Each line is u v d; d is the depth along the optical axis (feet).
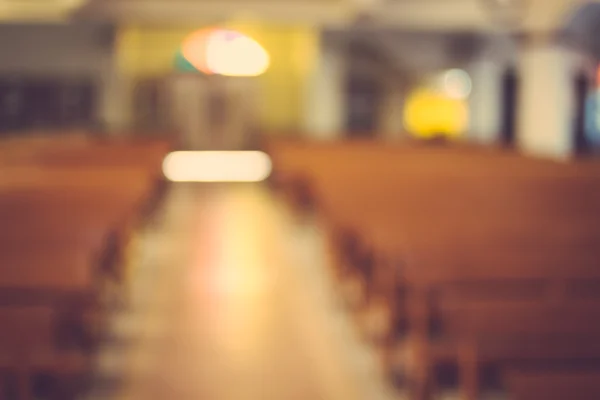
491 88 73.67
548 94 51.13
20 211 21.06
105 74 77.97
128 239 27.35
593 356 13.67
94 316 20.48
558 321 13.65
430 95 79.41
